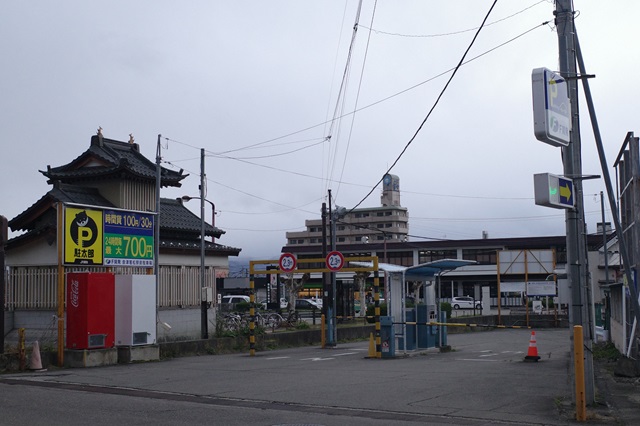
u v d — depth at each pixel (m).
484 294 54.25
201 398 12.98
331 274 29.55
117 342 20.31
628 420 10.52
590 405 11.41
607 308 26.50
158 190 26.36
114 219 20.47
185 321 28.34
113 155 28.66
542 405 11.78
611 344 23.62
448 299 67.44
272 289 68.44
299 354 24.69
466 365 18.86
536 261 46.97
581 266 11.38
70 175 28.05
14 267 24.23
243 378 16.09
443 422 10.47
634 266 17.31
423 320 23.62
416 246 74.44
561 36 11.60
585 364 11.44
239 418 10.78
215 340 25.66
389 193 105.88
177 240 30.19
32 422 10.34
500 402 12.15
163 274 27.75
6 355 17.70
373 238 105.19
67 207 19.09
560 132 10.78
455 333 41.97
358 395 13.16
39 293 23.47
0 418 10.67
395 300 22.70
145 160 30.00
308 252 79.69
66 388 14.40
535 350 19.95
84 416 10.90
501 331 44.53
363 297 50.56
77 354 18.97
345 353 24.98
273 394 13.40
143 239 21.42
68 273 19.53
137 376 16.56
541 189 10.40
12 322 23.72
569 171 11.57
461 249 73.12
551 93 10.57
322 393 13.47
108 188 28.14
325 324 29.28
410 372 17.06
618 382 15.08
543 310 58.56
